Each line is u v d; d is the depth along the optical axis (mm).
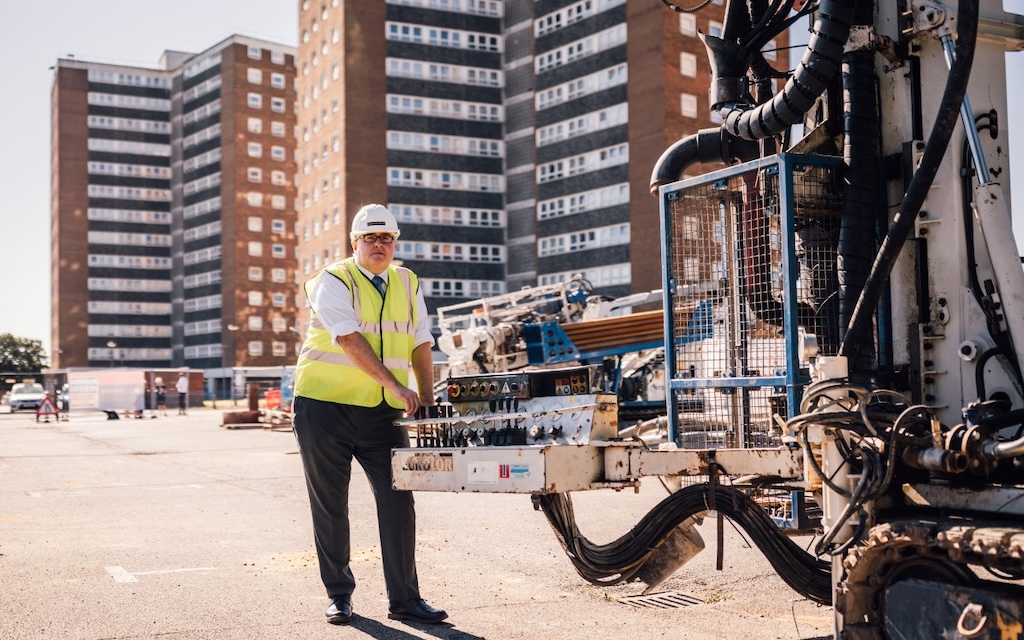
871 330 4176
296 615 5289
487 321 20141
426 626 5047
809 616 5176
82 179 124062
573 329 18594
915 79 4492
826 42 4480
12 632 4902
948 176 4172
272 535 8219
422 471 4820
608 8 66562
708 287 5469
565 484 4254
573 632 4902
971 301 4086
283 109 110062
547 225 71562
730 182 5340
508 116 77750
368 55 74875
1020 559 2670
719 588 5902
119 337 124375
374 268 5355
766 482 4551
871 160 4586
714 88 5977
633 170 64375
